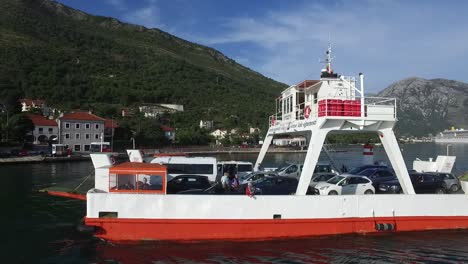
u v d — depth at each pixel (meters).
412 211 15.70
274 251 13.94
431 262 13.30
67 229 17.20
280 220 14.66
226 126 146.88
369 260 13.35
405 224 15.63
